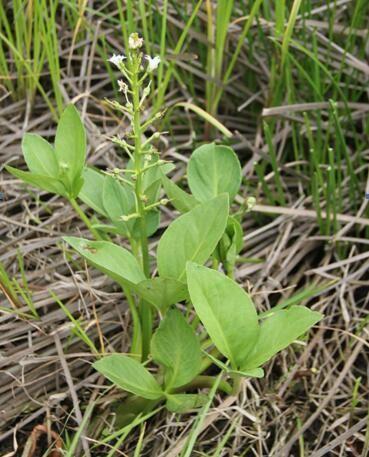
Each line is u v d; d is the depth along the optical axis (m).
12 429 0.58
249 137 0.83
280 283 0.70
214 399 0.60
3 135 0.82
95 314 0.62
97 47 0.83
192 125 0.82
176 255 0.52
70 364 0.62
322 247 0.73
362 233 0.74
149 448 0.58
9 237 0.73
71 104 0.54
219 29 0.76
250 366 0.51
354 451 0.57
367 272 0.70
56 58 0.77
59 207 0.75
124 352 0.63
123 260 0.52
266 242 0.73
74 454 0.57
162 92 0.77
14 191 0.76
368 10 0.84
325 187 0.75
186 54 0.77
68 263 0.68
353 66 0.78
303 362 0.63
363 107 0.79
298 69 0.81
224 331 0.51
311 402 0.61
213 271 0.49
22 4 0.77
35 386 0.61
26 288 0.64
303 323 0.50
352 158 0.79
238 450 0.58
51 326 0.64
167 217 0.74
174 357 0.53
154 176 0.59
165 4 0.72
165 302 0.53
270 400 0.61
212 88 0.80
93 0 0.89
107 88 0.86
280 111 0.76
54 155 0.57
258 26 0.79
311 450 0.58
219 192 0.59
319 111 0.76
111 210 0.57
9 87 0.83
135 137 0.51
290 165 0.78
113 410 0.60
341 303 0.66
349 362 0.62
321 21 0.85
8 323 0.64
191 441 0.50
